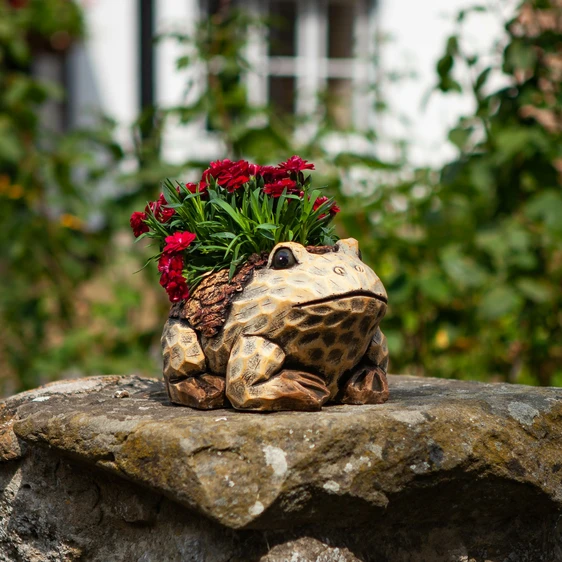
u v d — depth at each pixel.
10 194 5.06
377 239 4.13
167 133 4.77
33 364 4.88
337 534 2.32
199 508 2.10
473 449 2.30
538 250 4.23
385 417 2.26
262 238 2.48
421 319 4.41
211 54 4.65
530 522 2.62
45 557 2.64
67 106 7.04
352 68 6.83
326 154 4.46
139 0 6.69
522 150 3.98
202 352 2.49
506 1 4.18
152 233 2.65
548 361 4.39
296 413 2.31
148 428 2.23
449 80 4.17
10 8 6.05
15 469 2.76
